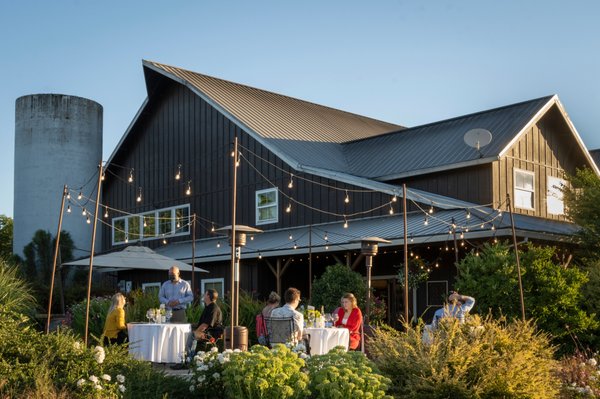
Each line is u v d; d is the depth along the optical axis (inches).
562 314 612.7
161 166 1232.8
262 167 1048.8
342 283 738.8
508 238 741.3
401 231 774.5
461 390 358.0
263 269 961.5
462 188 895.7
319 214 962.7
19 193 1272.1
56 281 1167.0
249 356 340.8
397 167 961.5
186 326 525.0
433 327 418.0
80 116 1283.2
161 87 1232.2
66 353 354.0
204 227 1087.6
